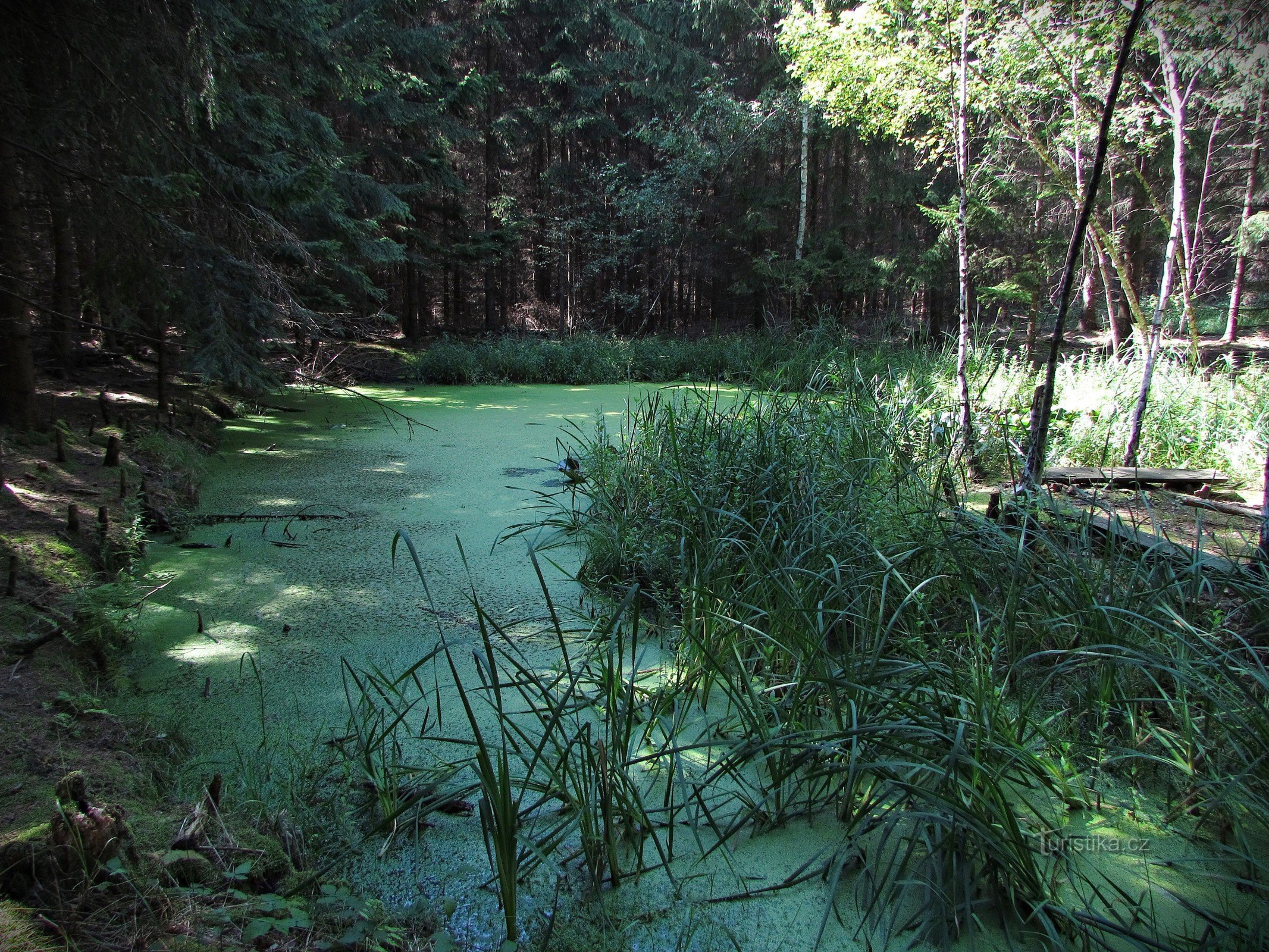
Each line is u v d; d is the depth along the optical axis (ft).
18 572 10.55
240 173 20.10
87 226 16.38
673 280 65.36
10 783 6.30
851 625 10.46
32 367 17.48
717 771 8.11
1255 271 45.88
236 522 16.16
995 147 31.71
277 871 6.33
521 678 9.98
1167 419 20.51
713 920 6.28
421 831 7.27
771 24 50.29
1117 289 50.24
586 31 55.47
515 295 69.46
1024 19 18.47
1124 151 27.86
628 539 13.55
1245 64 17.21
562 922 6.25
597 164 60.44
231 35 19.21
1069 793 7.61
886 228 52.26
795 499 12.35
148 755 7.80
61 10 14.42
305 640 11.08
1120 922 6.15
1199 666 7.82
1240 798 6.96
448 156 56.29
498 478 19.93
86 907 5.13
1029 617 9.91
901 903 6.42
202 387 27.07
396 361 40.91
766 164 56.65
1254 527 13.60
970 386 24.27
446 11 57.88
